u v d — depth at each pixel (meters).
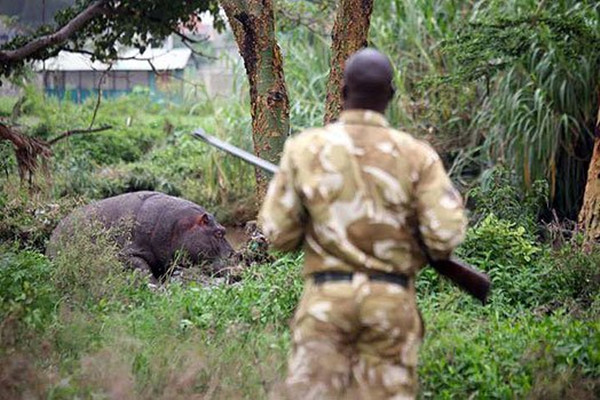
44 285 9.12
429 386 6.95
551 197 15.55
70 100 29.75
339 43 12.09
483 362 7.28
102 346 7.61
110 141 26.06
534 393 6.79
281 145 12.41
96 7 17.39
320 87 20.27
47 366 7.25
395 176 5.03
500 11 17.52
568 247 10.38
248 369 7.10
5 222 14.08
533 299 9.65
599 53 15.42
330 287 5.00
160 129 28.73
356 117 5.14
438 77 15.74
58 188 19.02
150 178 21.25
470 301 9.28
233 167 20.61
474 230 10.66
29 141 16.03
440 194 5.01
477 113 17.88
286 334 8.16
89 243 10.09
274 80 12.34
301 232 5.15
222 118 21.45
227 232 19.06
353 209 4.99
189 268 11.66
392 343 5.02
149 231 12.24
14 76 19.02
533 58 15.85
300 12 19.48
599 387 6.96
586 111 15.73
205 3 18.09
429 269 9.76
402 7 19.52
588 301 9.54
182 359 7.31
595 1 16.41
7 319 7.44
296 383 5.02
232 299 9.34
